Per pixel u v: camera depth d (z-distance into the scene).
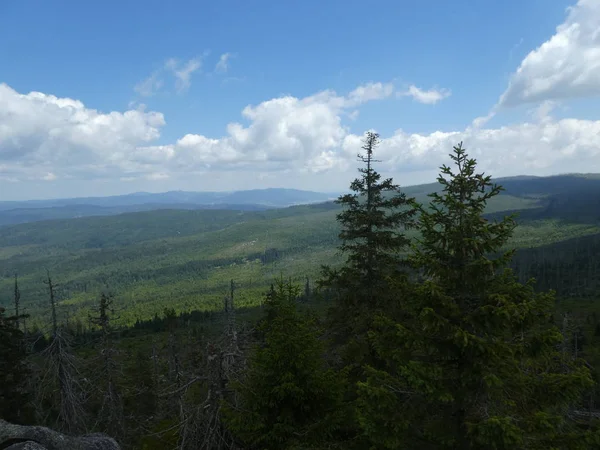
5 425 10.72
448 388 9.04
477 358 8.66
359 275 16.73
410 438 9.52
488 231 8.80
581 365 8.80
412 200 9.99
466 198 9.48
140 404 31.50
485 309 8.58
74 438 11.61
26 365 22.47
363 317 15.48
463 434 8.85
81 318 151.75
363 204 17.50
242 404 11.73
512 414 8.30
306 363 11.73
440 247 9.74
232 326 13.82
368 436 9.42
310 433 10.93
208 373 12.56
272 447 11.02
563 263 191.62
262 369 11.81
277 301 12.70
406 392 9.37
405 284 10.05
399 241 15.95
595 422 8.02
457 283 9.45
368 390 8.82
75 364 20.78
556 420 7.59
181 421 11.62
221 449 12.00
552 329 8.27
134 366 37.12
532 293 8.83
